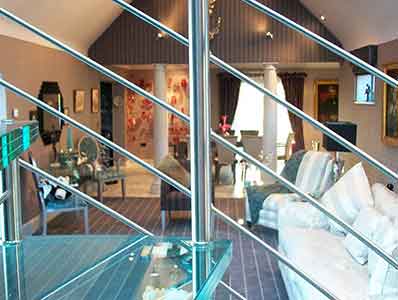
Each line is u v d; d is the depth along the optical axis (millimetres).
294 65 11203
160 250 1674
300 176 6332
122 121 12406
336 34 8781
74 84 8688
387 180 6305
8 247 1754
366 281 3229
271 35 9016
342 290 3076
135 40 9180
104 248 1865
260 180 9719
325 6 7738
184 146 10164
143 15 1258
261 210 6301
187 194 1367
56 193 6078
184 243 1622
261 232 6363
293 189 1257
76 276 1669
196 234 1244
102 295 1573
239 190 9266
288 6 9031
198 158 1150
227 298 3355
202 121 1117
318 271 3432
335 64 10562
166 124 9281
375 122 7172
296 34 9023
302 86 12016
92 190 8812
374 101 7215
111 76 1328
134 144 12883
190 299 1275
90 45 9195
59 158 7465
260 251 5586
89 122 9742
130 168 12125
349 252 3814
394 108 6172
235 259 5316
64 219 7117
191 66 1092
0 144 1040
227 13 9055
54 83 7602
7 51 5953
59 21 6906
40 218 6512
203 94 1102
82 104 9172
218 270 1260
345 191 4527
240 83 12312
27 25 1327
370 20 6590
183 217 7137
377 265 2969
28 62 6605
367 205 4188
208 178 1178
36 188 6043
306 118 1195
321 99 12000
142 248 1744
